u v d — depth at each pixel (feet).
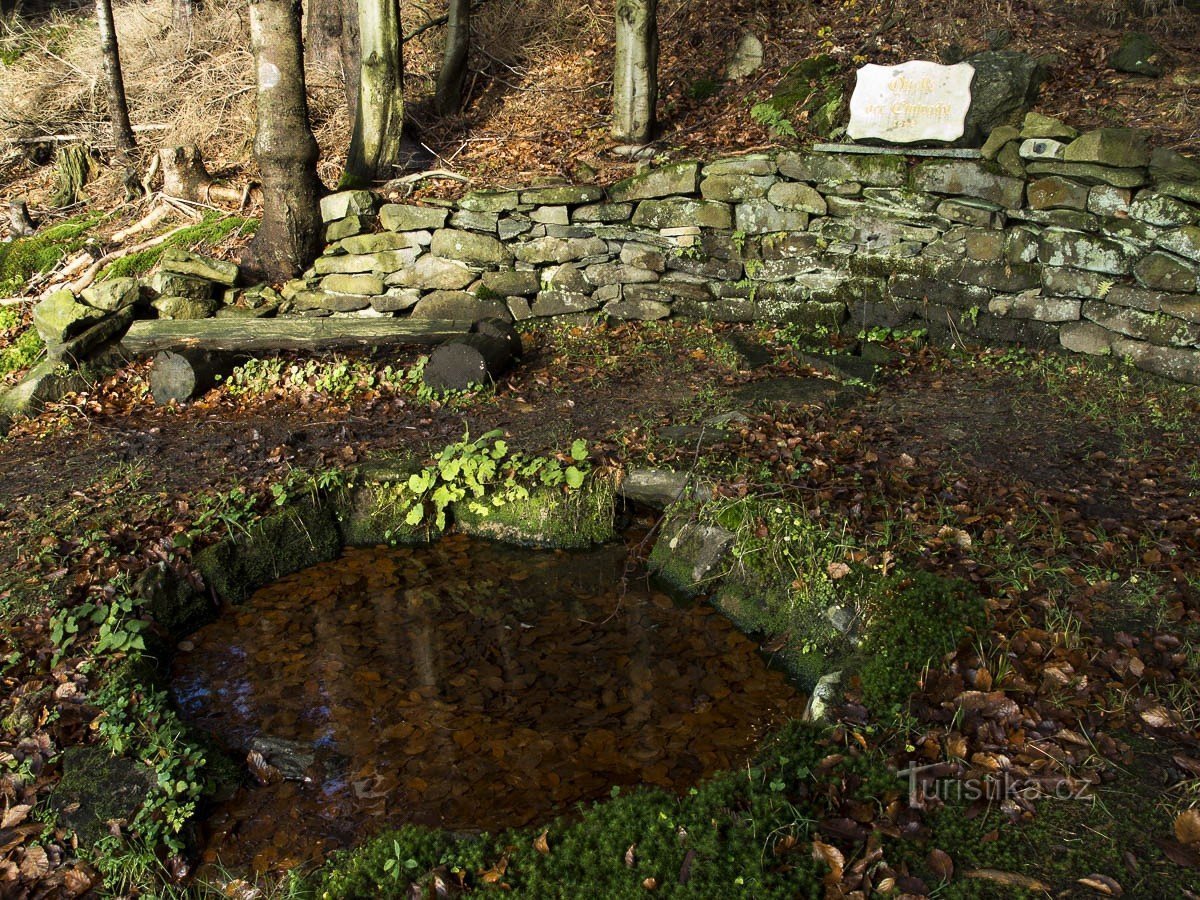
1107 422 16.57
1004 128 19.38
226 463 16.70
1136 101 21.50
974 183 19.67
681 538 14.44
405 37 28.99
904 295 20.98
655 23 23.31
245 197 26.00
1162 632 10.73
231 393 20.18
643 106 23.68
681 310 22.67
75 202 29.45
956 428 16.52
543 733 11.12
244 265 23.49
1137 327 18.43
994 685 9.98
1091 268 18.90
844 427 16.57
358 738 11.13
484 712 11.58
